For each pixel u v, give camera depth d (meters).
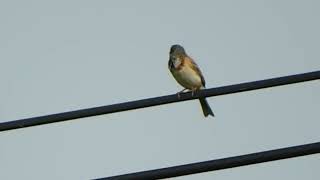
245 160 11.41
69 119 12.70
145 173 11.47
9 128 12.47
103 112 12.80
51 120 12.59
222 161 11.44
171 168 11.46
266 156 11.41
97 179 11.48
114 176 11.49
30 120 12.53
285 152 11.39
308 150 11.36
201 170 11.45
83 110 12.71
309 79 12.86
